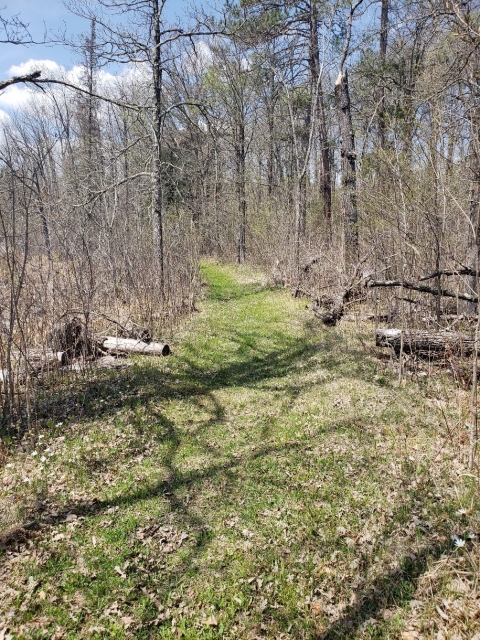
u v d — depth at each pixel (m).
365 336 10.02
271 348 10.44
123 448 5.91
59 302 10.11
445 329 7.81
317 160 29.06
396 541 4.10
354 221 14.16
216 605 3.67
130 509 4.73
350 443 5.79
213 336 11.48
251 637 3.39
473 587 3.52
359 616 3.48
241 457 5.78
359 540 4.18
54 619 3.48
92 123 22.09
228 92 25.64
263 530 4.44
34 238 10.10
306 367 8.83
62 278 10.73
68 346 9.02
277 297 16.06
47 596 3.66
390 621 3.40
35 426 6.23
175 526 4.52
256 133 29.66
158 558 4.11
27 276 8.60
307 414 6.76
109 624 3.47
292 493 4.95
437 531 4.14
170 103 23.27
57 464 5.45
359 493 4.82
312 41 18.44
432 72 8.70
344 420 6.36
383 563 3.90
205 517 4.67
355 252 14.27
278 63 20.31
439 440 5.59
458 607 3.38
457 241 8.92
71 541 4.23
